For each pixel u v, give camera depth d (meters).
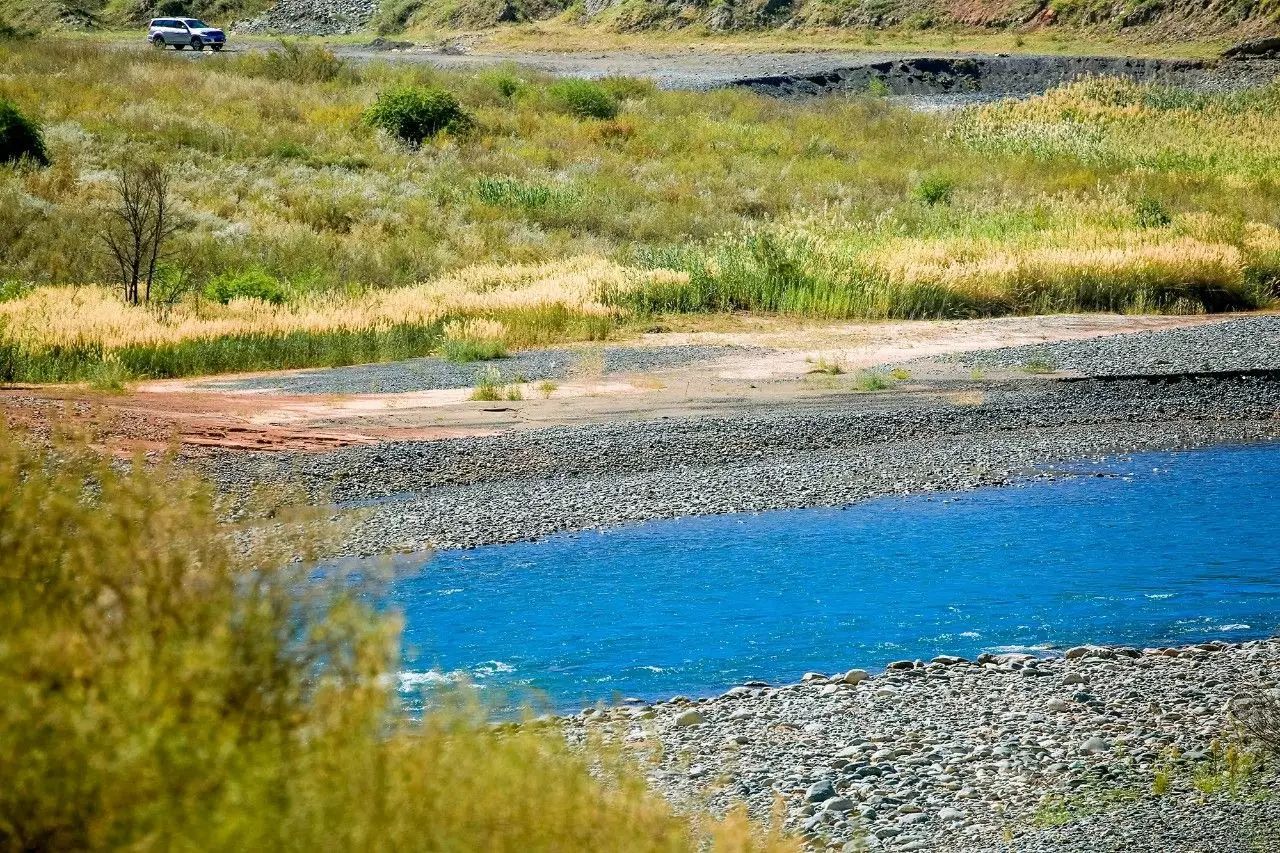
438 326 25.62
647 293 28.33
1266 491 14.29
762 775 6.87
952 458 15.98
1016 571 11.40
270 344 23.36
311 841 2.81
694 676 8.82
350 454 15.53
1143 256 30.27
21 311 23.61
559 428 17.45
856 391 20.16
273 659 3.24
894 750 7.21
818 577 11.24
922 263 30.48
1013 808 6.32
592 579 11.17
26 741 2.78
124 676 2.97
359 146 42.84
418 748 3.22
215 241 31.97
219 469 14.27
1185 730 7.44
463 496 14.04
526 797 3.20
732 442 16.62
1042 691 8.27
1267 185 43.00
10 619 3.16
